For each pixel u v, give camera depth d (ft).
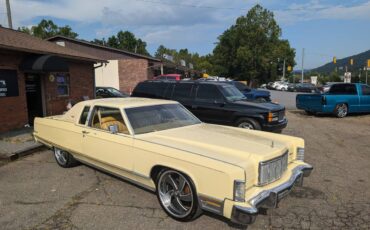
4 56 31.83
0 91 31.50
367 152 24.26
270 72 221.66
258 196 11.18
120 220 13.05
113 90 70.64
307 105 47.88
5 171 19.86
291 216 13.28
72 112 18.79
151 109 16.79
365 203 14.56
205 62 287.89
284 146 13.57
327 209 13.93
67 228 12.46
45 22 234.17
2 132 31.55
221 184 10.98
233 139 14.17
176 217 12.89
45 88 38.81
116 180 17.74
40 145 25.58
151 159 13.44
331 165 20.59
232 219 10.85
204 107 29.68
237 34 225.76
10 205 14.65
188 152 12.33
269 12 223.30
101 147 15.99
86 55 45.91
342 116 46.14
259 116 27.02
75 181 17.70
